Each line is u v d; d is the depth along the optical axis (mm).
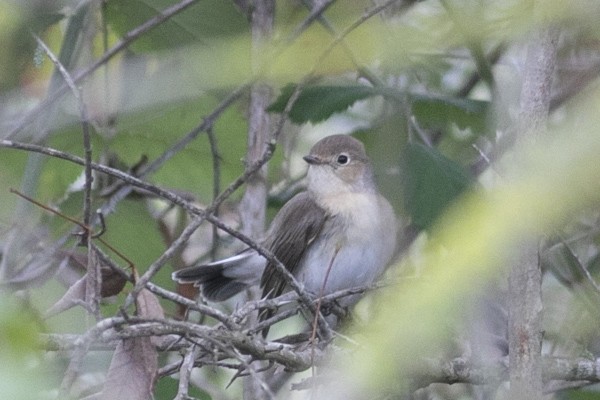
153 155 10406
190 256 11875
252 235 9688
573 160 1426
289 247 10523
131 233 10078
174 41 8211
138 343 4957
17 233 8617
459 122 9406
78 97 5410
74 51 8359
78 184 10727
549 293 8891
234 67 2338
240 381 10828
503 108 5945
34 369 2041
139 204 10203
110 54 7387
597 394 8906
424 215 7852
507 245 1511
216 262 10000
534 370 4047
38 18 6426
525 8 1836
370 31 2676
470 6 2045
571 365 6816
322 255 10461
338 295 6812
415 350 1549
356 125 13094
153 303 5465
